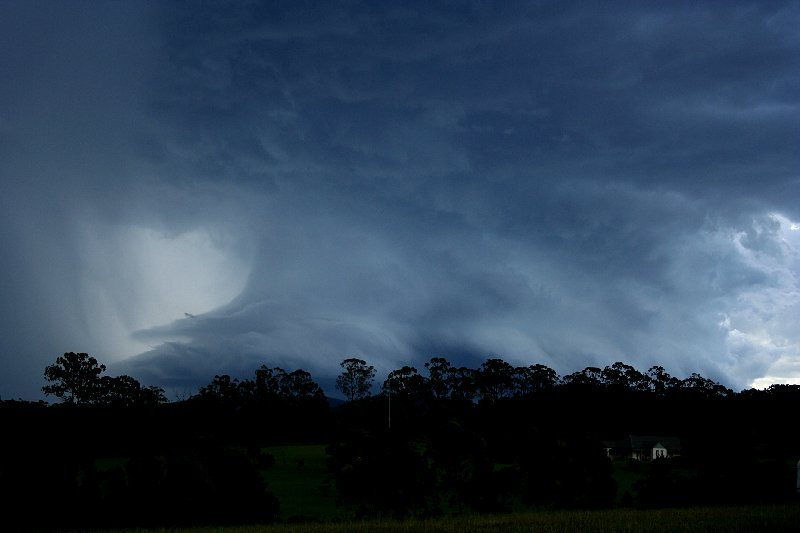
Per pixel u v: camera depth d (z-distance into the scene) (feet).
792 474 163.02
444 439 164.14
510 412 411.34
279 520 146.00
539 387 457.68
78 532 120.06
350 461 166.30
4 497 132.16
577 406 430.20
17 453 136.67
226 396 420.36
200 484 141.38
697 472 172.14
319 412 426.92
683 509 131.44
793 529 92.79
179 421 338.34
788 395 362.94
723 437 167.32
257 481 147.02
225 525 135.54
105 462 224.33
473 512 159.94
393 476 158.30
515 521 108.58
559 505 165.07
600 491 165.48
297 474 256.73
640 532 91.35
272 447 364.17
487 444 165.99
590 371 473.67
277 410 415.03
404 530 99.60
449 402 398.83
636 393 459.32
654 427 415.64
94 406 277.03
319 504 186.70
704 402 433.07
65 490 135.64
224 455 147.43
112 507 136.77
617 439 380.58
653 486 164.35
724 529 92.89
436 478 161.89
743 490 160.97
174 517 138.72
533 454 167.12
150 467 141.90
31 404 231.91
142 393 397.19
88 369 387.34
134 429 271.90
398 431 168.86
